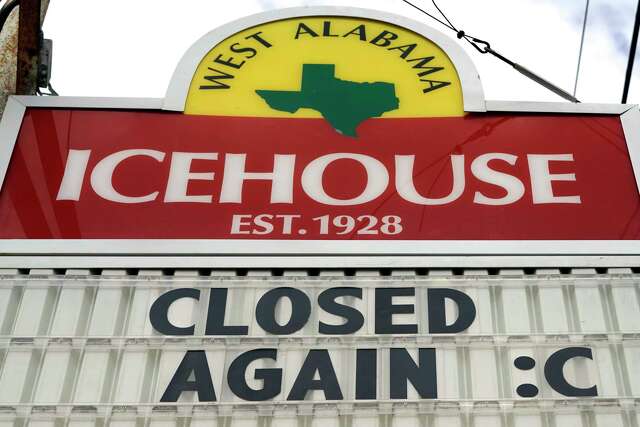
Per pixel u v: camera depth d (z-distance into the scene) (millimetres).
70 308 5961
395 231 6414
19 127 7047
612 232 6367
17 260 6254
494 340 5750
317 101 7266
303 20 7883
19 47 7680
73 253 6305
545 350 5703
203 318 5906
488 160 6809
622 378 5578
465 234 6379
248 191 6672
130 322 5898
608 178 6680
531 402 5492
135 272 6242
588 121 7023
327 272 6191
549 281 5992
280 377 5637
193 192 6672
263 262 6219
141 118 7141
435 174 6746
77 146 6957
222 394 5582
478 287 5996
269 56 7605
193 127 7082
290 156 6883
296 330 5836
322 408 5512
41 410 5527
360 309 5922
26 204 6598
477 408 5484
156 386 5621
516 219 6453
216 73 7457
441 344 5750
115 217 6535
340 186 6695
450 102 7219
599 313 5844
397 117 7129
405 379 5609
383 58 7586
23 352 5766
